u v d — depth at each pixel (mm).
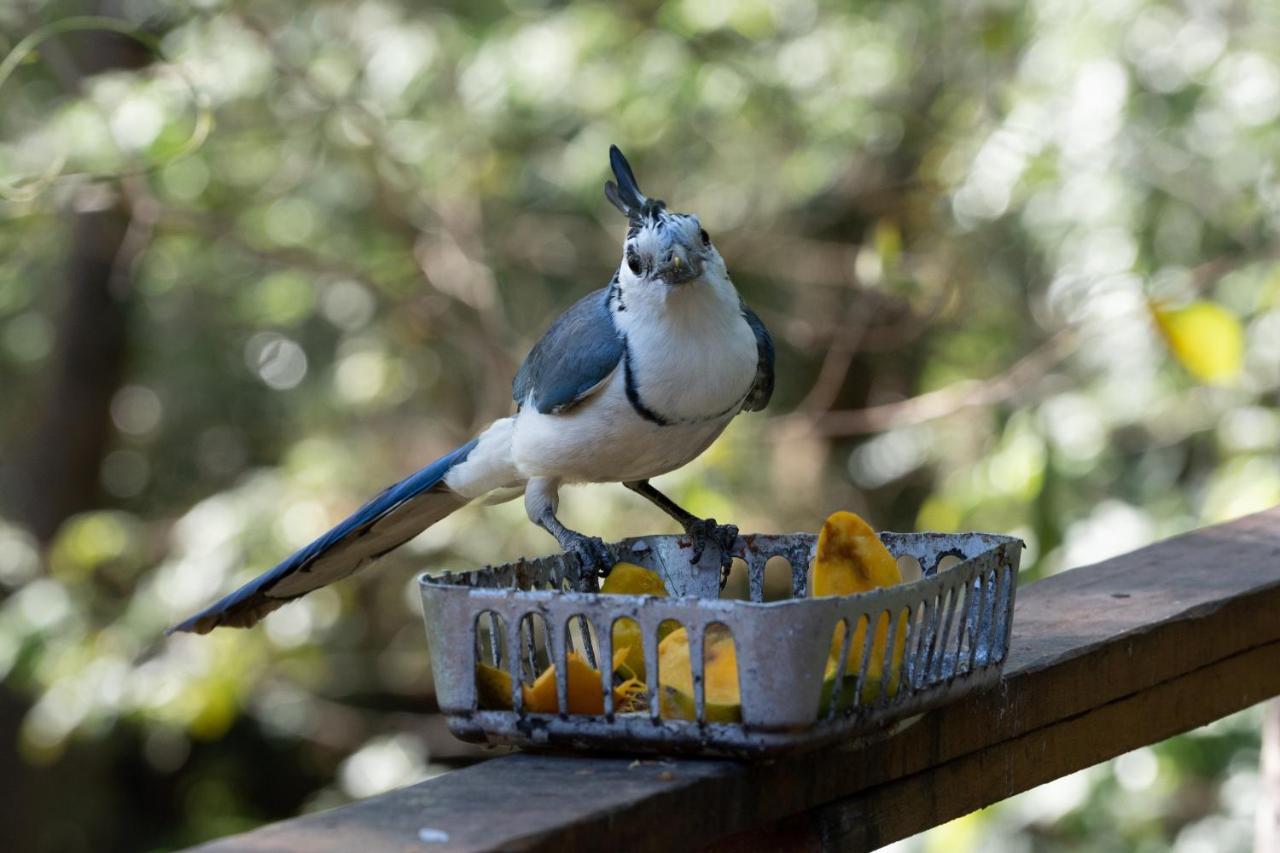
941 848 8367
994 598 3240
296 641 10859
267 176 11500
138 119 8539
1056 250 10953
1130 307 9773
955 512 9219
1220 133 10438
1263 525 5258
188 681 10203
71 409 14492
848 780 3211
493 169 11164
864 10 11438
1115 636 3926
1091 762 3879
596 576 3832
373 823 2635
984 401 9773
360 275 10969
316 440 12680
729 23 10586
